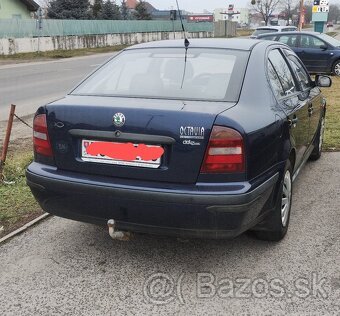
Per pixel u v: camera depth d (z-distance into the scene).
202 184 3.17
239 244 4.03
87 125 3.40
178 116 3.19
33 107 11.16
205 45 4.18
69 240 4.15
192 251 3.92
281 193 3.83
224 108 3.34
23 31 32.88
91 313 3.11
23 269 3.66
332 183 5.64
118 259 3.80
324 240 4.08
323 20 35.50
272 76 4.13
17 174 5.80
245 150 3.19
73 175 3.48
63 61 27.09
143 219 3.29
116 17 51.50
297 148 4.51
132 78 3.97
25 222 4.53
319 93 6.04
